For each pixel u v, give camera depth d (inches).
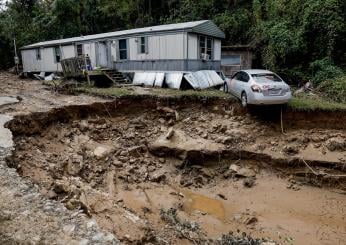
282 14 934.4
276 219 374.9
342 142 488.4
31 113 470.3
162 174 462.3
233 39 1061.1
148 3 1338.6
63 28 1375.5
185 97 596.1
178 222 343.9
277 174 471.5
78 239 200.2
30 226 209.9
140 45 780.6
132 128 551.5
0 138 368.5
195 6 1166.3
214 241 312.2
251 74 554.6
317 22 808.9
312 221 371.9
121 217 276.8
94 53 885.2
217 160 489.7
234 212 391.5
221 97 586.2
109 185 408.5
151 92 633.0
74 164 418.3
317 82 764.6
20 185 266.8
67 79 811.4
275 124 539.8
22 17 1513.3
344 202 411.8
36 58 1088.8
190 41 702.5
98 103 561.0
